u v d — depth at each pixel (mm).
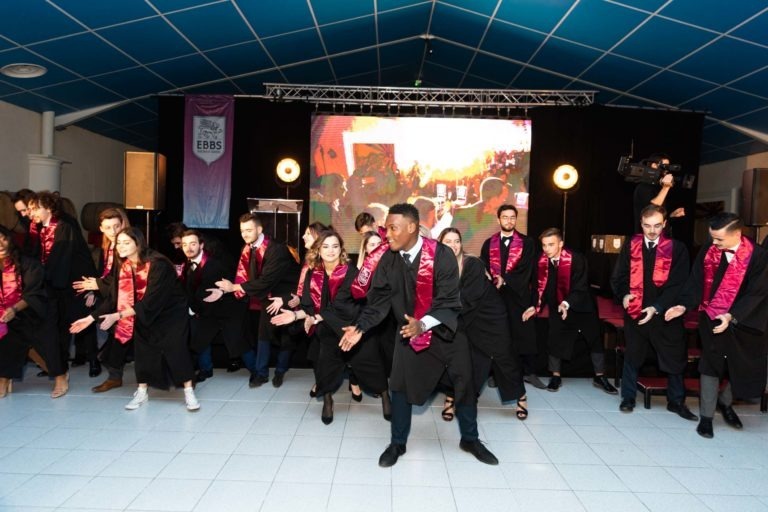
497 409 4141
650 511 2607
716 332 3445
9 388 4301
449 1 6547
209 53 6914
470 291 3436
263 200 6984
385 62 8797
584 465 3115
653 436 3605
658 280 3965
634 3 5285
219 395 4355
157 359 3859
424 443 3395
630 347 4117
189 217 7953
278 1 5840
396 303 2998
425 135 8445
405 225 2842
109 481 2803
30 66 6117
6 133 7023
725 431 3725
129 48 6242
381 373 3695
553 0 5691
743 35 5352
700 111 7910
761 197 4965
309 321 3789
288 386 4664
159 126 8055
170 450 3215
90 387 4516
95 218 7465
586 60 7074
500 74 8672
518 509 2602
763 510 2633
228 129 7949
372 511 2553
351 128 8414
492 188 8438
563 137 8156
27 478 2822
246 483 2807
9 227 5766
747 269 3479
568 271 4559
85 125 8914
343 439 3438
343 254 3654
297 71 8359
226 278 4703
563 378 5098
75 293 4641
